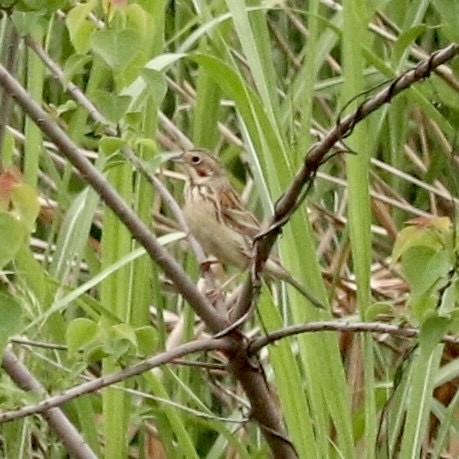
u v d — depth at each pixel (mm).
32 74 7992
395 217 10094
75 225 7797
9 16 5891
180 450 8062
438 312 5578
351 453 7137
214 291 7352
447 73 8031
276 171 6945
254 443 8617
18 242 4918
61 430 6570
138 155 6711
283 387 7102
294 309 7184
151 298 9078
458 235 5527
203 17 8406
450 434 9289
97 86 7633
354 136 7027
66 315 8320
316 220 10070
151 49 7602
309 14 7629
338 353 7156
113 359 6098
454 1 5211
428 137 10445
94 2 5898
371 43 9133
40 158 9977
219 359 9211
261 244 6270
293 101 8414
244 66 9781
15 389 5992
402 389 7672
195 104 9094
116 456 7398
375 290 9422
